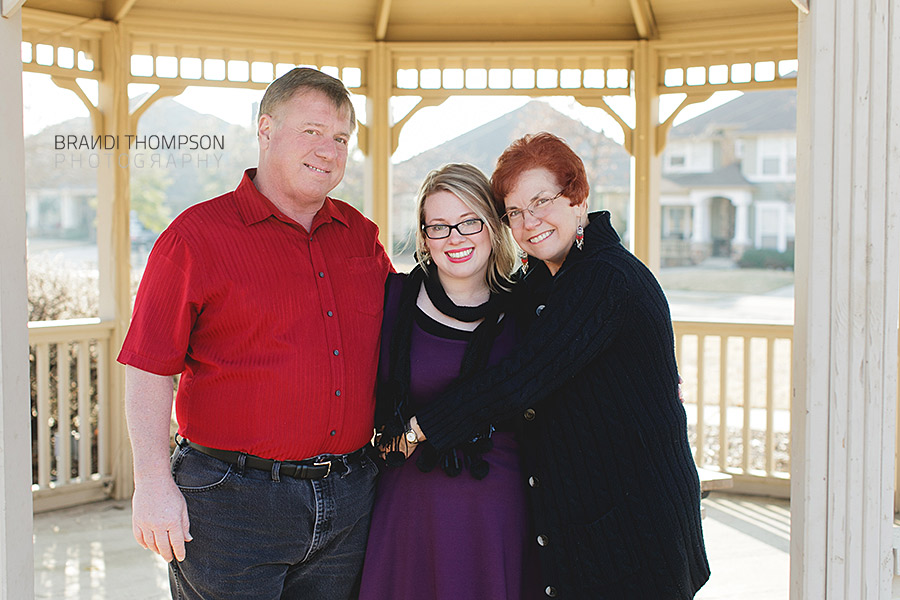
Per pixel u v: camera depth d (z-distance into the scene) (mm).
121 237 4559
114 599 3395
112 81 4438
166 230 1947
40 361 4383
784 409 7156
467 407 1919
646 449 1952
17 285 1885
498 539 2018
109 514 4430
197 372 2008
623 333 1947
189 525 1954
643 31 4641
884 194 1719
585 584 1950
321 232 2102
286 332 1961
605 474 1950
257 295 1939
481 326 2084
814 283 1749
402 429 2023
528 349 1910
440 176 2076
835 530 1761
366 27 4777
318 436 1985
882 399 1735
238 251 1948
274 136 1984
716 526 4320
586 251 1980
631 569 1943
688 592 2004
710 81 4691
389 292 2195
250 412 1950
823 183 1734
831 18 1717
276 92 1989
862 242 1725
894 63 1703
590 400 1956
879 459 1742
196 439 2002
